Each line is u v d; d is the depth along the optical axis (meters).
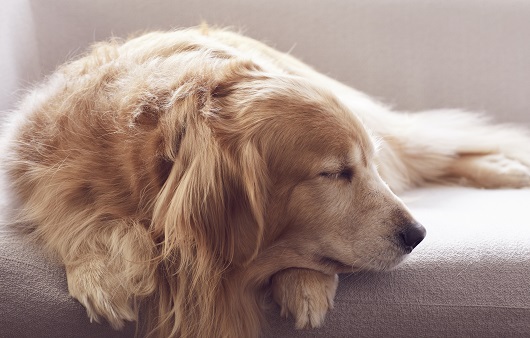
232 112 1.41
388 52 2.52
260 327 1.44
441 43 2.53
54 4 2.33
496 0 2.54
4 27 2.12
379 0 2.51
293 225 1.42
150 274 1.38
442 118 2.38
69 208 1.46
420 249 1.52
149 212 1.41
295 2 2.47
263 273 1.44
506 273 1.46
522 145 2.34
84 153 1.47
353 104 2.06
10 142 1.61
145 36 1.79
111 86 1.54
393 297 1.43
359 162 1.43
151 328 1.41
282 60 2.04
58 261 1.45
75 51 2.34
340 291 1.44
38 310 1.37
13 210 1.56
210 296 1.38
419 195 2.12
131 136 1.42
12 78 2.13
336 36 2.50
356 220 1.43
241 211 1.38
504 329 1.42
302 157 1.39
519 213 1.78
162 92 1.46
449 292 1.44
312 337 1.40
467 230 1.62
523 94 2.57
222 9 2.42
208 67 1.50
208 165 1.34
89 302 1.36
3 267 1.40
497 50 2.55
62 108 1.55
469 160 2.28
